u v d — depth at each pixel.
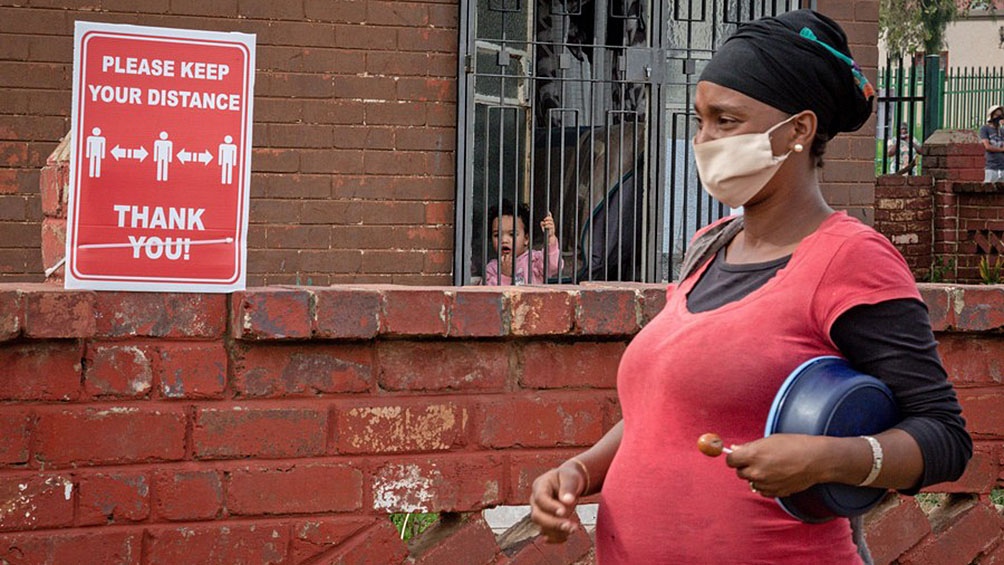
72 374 3.12
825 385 2.14
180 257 3.17
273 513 3.23
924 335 2.21
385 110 7.71
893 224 14.95
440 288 3.34
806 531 2.24
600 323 3.39
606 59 8.51
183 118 3.17
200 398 3.20
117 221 3.13
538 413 3.41
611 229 8.40
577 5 8.46
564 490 2.47
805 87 2.31
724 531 2.24
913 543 3.67
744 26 2.38
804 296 2.22
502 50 7.71
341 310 3.22
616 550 2.37
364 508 3.29
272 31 7.52
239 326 3.17
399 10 7.70
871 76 8.72
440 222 7.84
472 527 3.40
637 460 2.34
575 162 8.34
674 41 8.74
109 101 3.13
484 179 7.81
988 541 3.72
